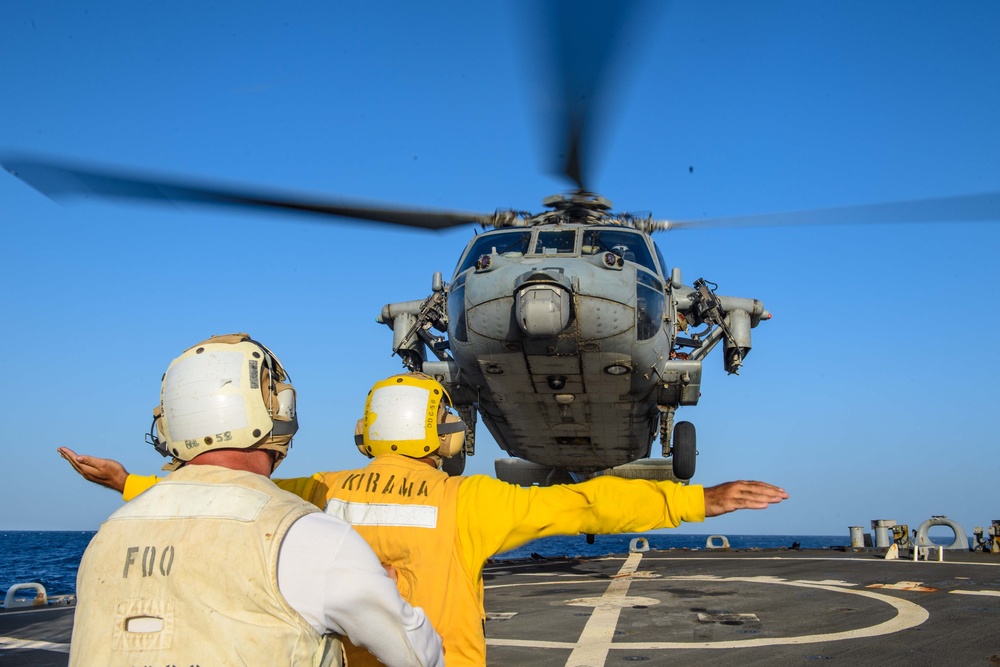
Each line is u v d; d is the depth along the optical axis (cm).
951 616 780
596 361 1076
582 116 709
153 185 508
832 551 1620
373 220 867
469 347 1105
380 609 203
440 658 226
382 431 325
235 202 605
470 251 1174
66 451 309
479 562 297
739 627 749
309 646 199
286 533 203
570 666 603
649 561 1484
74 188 437
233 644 194
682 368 1196
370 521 306
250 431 230
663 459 1523
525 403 1190
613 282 1035
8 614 972
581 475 1558
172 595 200
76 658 203
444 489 305
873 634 698
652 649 659
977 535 1560
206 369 232
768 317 1369
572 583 1135
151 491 219
